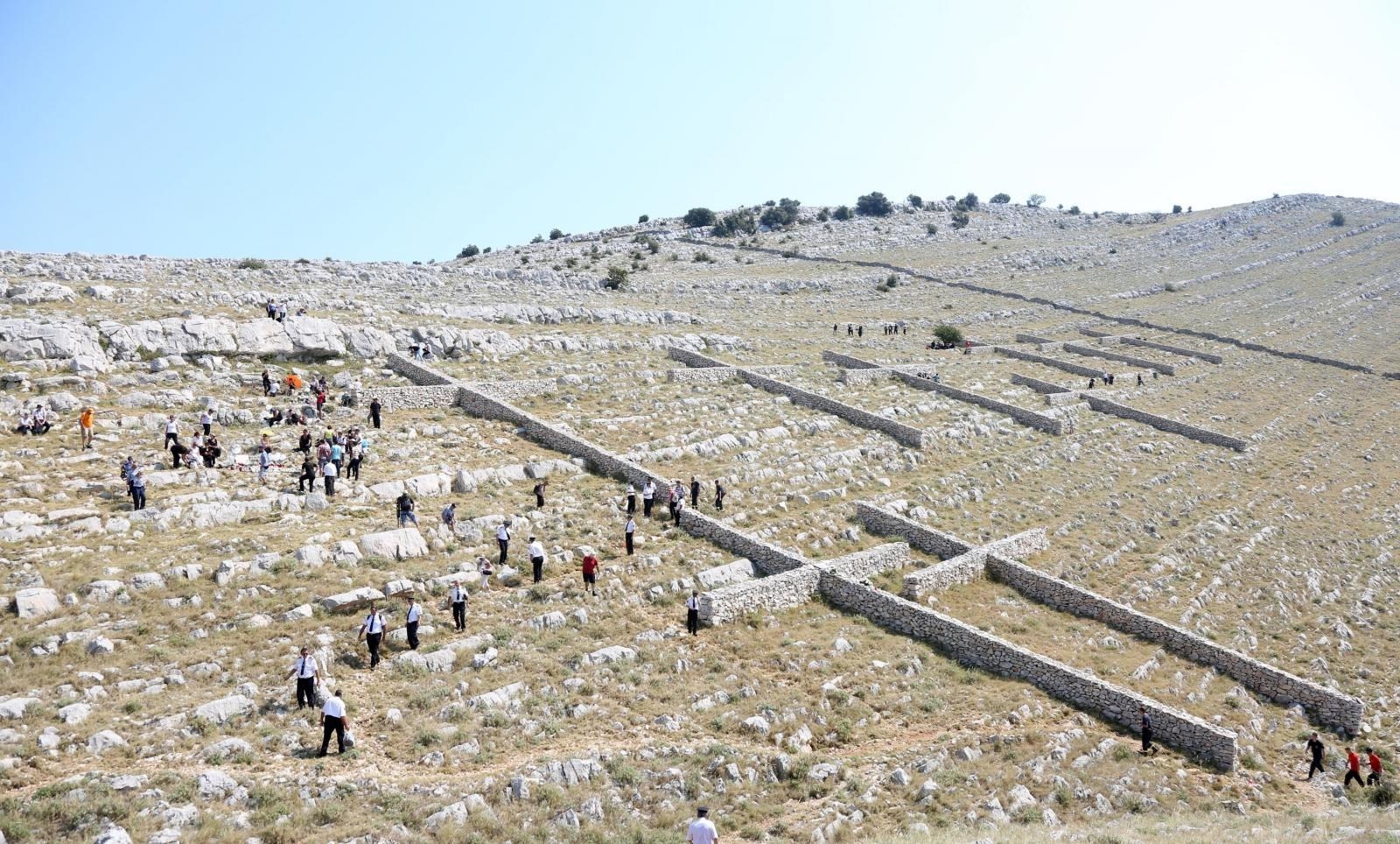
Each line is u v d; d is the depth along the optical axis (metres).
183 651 28.03
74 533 33.91
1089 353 109.00
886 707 31.55
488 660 30.39
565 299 101.69
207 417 44.72
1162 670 37.91
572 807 22.72
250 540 35.22
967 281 153.12
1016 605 42.28
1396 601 50.84
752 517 46.94
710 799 24.48
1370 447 82.69
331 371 59.81
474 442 51.25
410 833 20.77
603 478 48.94
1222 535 56.19
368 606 32.47
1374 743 34.81
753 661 33.78
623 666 31.45
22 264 69.44
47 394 46.78
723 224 194.00
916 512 51.50
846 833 23.52
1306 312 142.62
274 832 20.11
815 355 88.94
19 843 18.50
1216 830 23.77
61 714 23.73
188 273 78.81
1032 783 27.34
